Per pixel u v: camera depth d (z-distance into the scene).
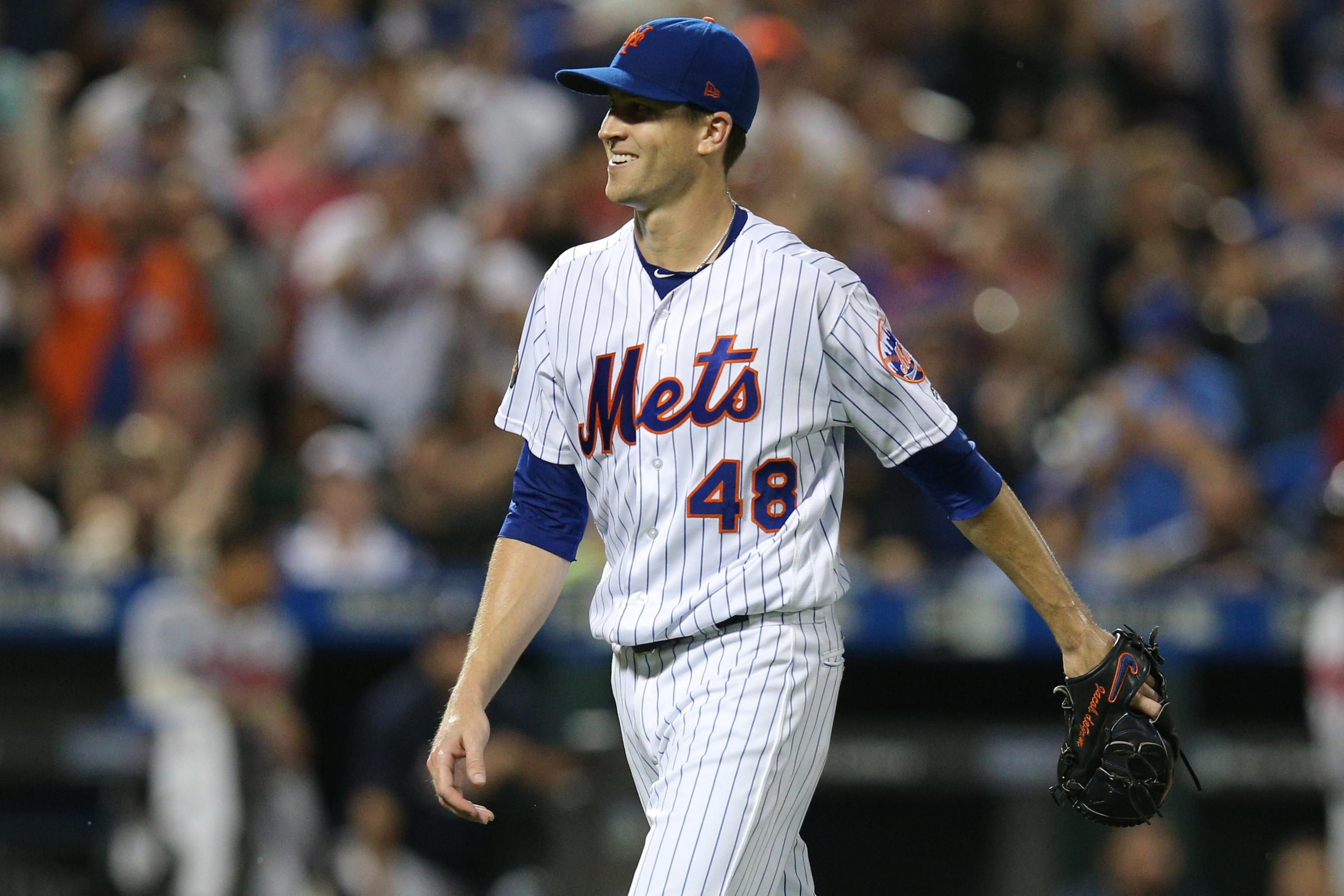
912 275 37.75
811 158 38.75
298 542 30.53
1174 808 28.12
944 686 28.41
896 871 28.05
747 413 12.98
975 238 39.56
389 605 28.42
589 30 44.78
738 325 13.06
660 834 12.80
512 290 37.25
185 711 27.77
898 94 43.25
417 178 37.72
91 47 43.75
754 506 13.06
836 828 28.17
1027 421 34.97
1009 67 45.66
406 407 36.25
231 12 45.78
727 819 12.70
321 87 42.28
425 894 27.59
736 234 13.37
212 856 27.45
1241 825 28.30
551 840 27.50
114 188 37.44
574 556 14.15
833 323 13.06
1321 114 46.91
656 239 13.34
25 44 45.47
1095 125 43.44
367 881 27.62
